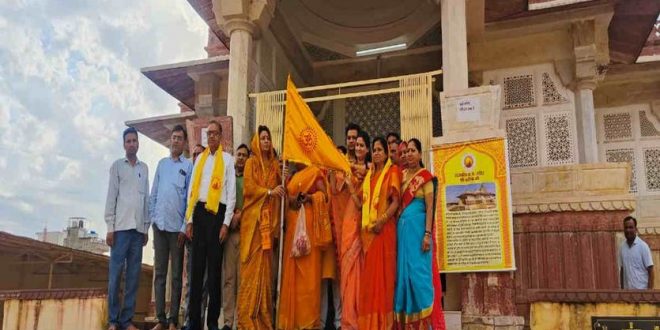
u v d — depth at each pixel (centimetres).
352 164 650
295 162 684
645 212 1154
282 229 640
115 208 634
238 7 918
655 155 1177
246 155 707
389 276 563
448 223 698
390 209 572
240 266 630
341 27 1221
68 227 3195
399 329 551
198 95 1255
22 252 1683
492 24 1099
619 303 586
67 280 1936
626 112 1213
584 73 1050
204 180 636
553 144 1063
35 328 713
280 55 1077
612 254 806
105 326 686
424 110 788
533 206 853
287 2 1107
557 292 611
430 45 1188
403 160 618
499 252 666
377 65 1225
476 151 707
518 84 1108
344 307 586
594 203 827
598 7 1031
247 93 912
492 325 639
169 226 635
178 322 666
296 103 676
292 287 618
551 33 1097
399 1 1187
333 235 639
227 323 629
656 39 1216
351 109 1229
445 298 703
